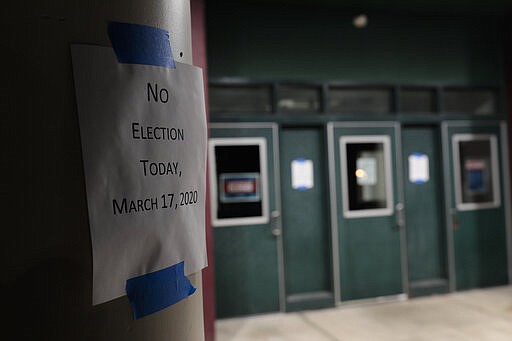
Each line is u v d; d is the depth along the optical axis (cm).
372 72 556
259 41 520
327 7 539
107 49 77
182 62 93
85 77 75
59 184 72
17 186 70
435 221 585
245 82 514
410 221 575
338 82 544
